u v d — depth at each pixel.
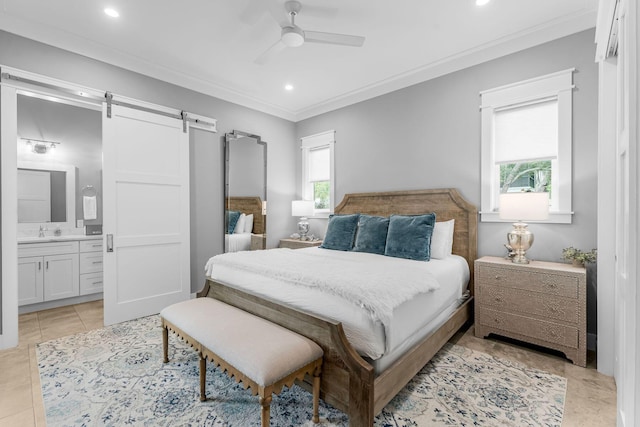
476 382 2.00
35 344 2.61
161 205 3.43
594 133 2.50
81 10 2.44
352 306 1.64
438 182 3.40
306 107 4.74
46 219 3.98
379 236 3.18
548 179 2.85
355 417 1.50
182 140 3.62
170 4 2.38
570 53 2.61
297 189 5.06
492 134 3.03
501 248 2.97
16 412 1.71
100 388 1.94
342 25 2.66
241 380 1.50
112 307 3.07
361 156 4.14
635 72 1.11
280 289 2.01
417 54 3.14
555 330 2.31
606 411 1.71
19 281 3.40
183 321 1.96
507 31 2.74
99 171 4.39
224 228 4.11
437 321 2.29
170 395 1.87
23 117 3.80
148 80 3.38
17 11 2.45
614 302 2.07
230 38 2.87
